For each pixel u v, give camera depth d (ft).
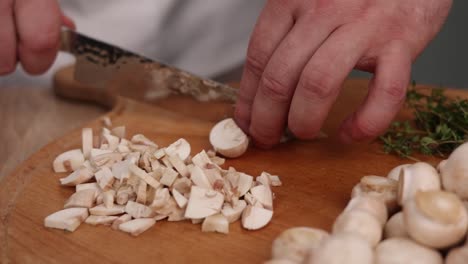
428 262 1.42
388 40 1.72
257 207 1.67
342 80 1.69
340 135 1.81
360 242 1.38
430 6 1.77
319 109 1.72
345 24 1.70
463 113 1.92
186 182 1.70
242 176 1.73
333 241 1.38
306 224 1.66
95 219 1.67
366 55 1.73
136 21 2.61
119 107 2.17
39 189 1.79
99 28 2.60
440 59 3.26
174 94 2.10
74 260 1.57
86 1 2.57
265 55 1.78
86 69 2.19
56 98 2.37
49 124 2.21
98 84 2.19
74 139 2.00
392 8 1.71
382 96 1.71
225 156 1.91
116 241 1.62
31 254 1.58
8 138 2.13
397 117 2.09
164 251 1.59
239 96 1.88
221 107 2.05
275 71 1.73
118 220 1.65
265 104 1.78
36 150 2.07
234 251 1.59
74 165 1.85
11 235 1.63
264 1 2.65
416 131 1.96
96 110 2.30
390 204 1.60
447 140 1.89
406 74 1.71
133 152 1.82
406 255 1.43
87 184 1.76
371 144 1.97
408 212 1.46
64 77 2.35
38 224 1.67
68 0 2.57
